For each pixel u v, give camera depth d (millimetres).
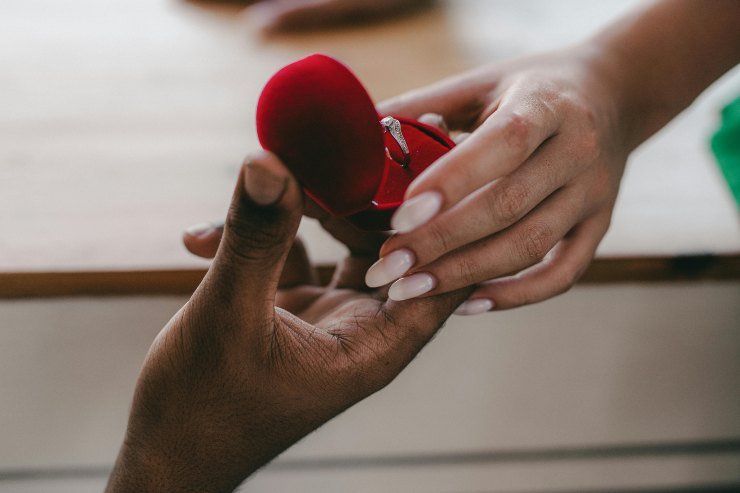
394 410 575
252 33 720
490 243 416
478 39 697
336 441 588
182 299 514
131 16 758
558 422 595
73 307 510
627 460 635
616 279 513
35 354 528
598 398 583
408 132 418
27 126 577
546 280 447
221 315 369
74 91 617
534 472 633
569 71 462
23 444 567
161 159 554
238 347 374
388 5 746
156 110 593
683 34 483
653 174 559
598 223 457
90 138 569
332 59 356
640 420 603
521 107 406
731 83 644
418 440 594
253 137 572
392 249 395
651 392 584
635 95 478
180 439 390
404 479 624
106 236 505
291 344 384
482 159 381
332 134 357
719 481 654
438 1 783
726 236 518
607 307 541
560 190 433
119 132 574
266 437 396
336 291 451
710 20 482
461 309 445
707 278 520
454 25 729
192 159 555
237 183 350
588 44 487
